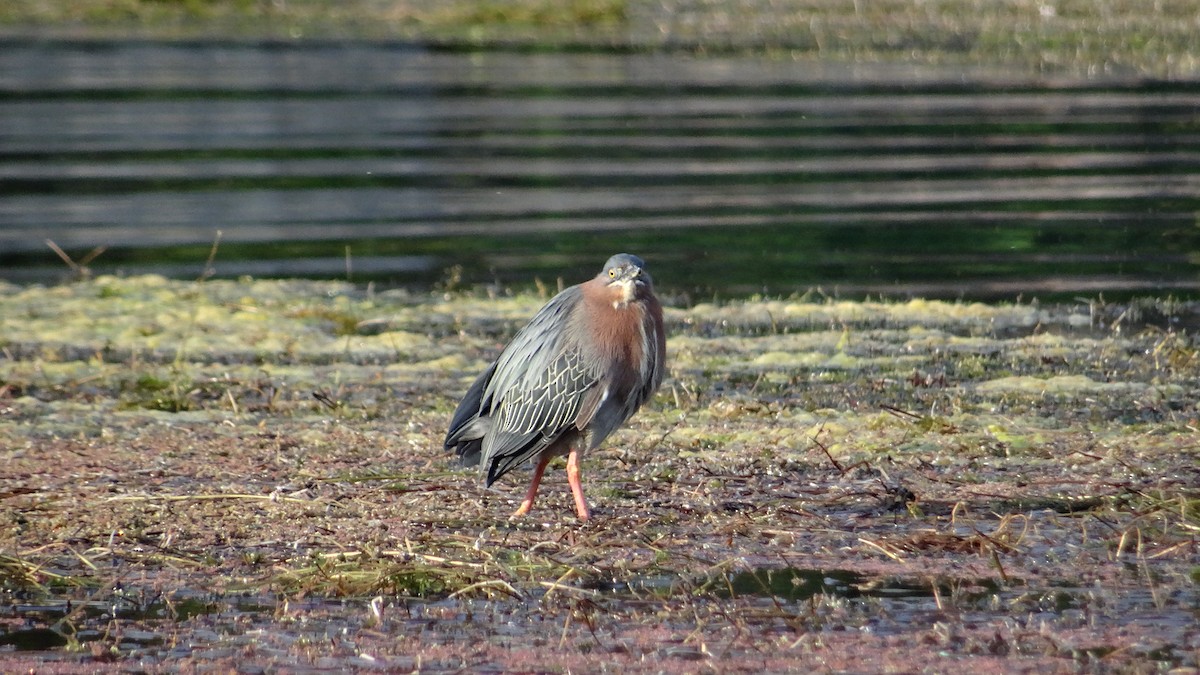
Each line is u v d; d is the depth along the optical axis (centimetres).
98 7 4162
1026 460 1096
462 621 812
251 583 866
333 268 1844
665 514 981
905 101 3017
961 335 1525
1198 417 1216
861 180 2338
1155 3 3997
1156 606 811
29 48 3628
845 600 829
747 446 1151
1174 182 2291
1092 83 3172
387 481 1060
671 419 1241
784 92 3123
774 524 956
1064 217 2083
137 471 1082
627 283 963
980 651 756
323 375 1399
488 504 1006
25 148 2567
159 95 3064
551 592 845
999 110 2908
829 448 1141
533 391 972
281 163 2473
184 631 802
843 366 1416
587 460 1113
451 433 1039
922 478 1055
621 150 2573
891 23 3884
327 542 927
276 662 761
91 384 1358
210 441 1173
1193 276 1767
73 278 1791
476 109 2944
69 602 841
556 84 3225
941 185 2295
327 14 4131
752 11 4106
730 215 2108
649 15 4097
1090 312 1612
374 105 2986
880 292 1719
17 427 1209
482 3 4203
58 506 989
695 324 1577
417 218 2109
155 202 2208
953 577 862
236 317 1614
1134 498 988
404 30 3912
